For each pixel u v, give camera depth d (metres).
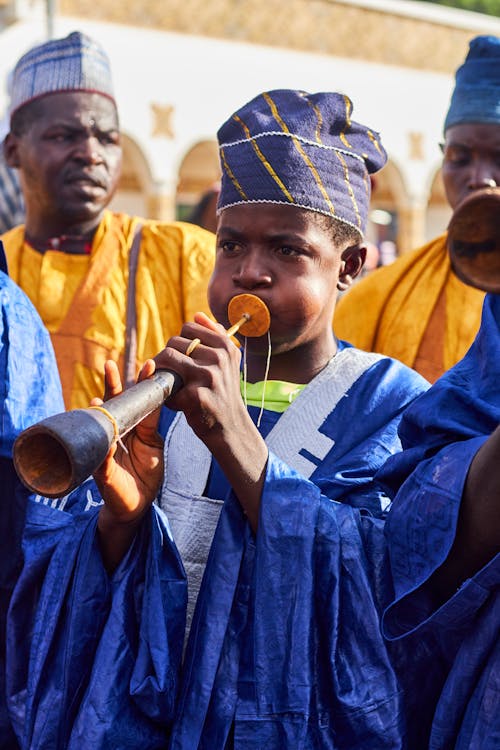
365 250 2.32
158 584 1.98
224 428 1.87
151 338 3.70
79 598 2.00
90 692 1.93
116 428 1.59
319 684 1.93
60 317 3.73
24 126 3.86
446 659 2.01
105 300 3.73
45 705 2.01
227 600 1.95
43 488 1.53
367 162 2.31
